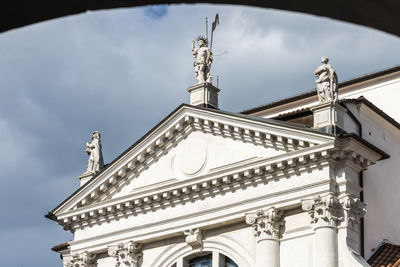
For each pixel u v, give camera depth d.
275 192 36.50
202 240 38.47
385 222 37.97
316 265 34.72
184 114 39.31
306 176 36.03
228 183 37.84
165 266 39.28
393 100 44.78
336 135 35.00
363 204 36.03
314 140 35.50
